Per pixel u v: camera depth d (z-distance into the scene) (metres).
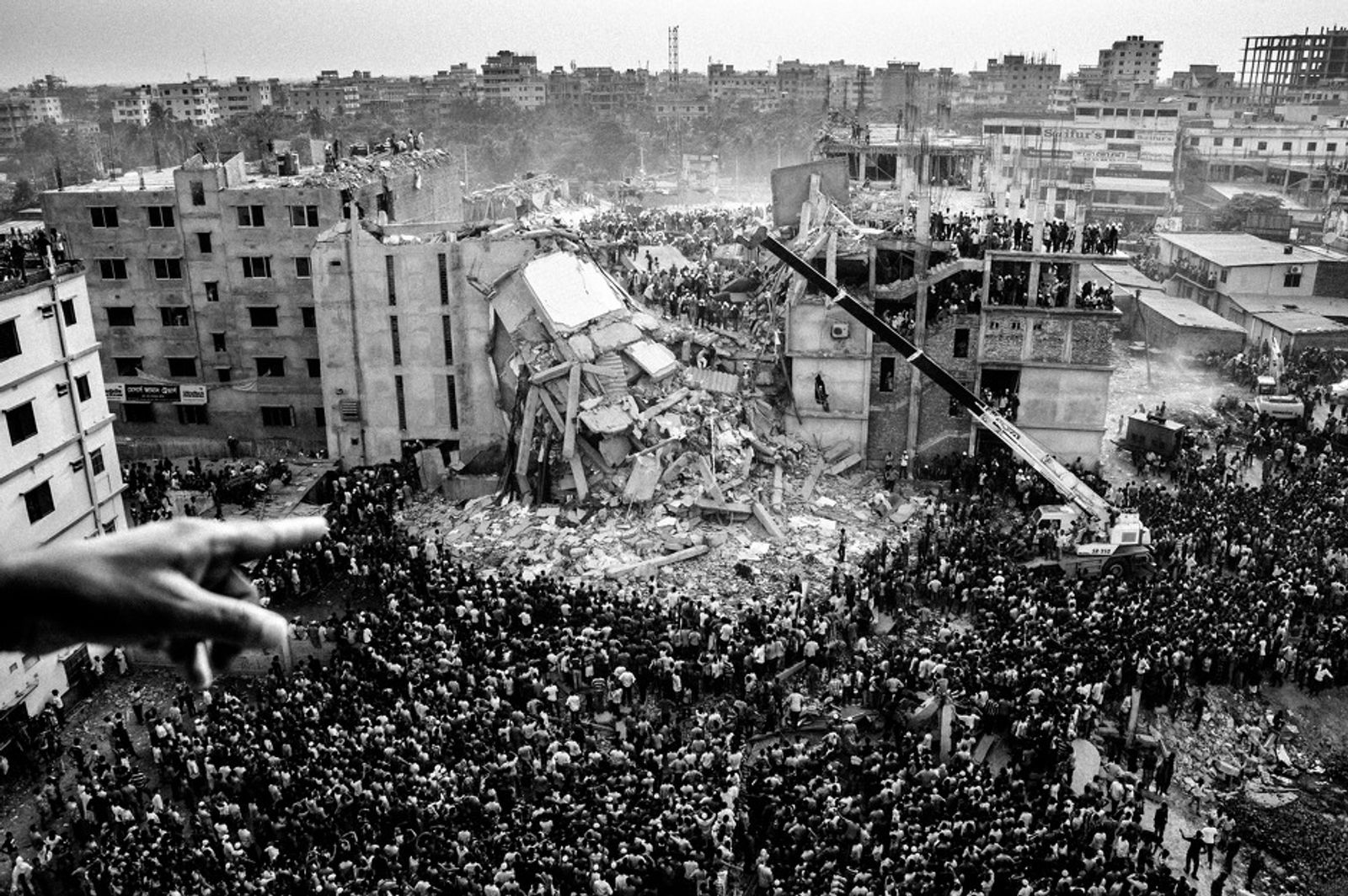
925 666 44.09
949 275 63.66
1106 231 64.12
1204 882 38.44
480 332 64.88
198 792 39.31
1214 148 144.38
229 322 71.56
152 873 34.16
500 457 66.38
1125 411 76.19
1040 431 65.19
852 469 66.06
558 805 36.66
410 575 50.91
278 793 37.47
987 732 42.56
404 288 64.69
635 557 55.59
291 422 73.06
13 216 127.25
